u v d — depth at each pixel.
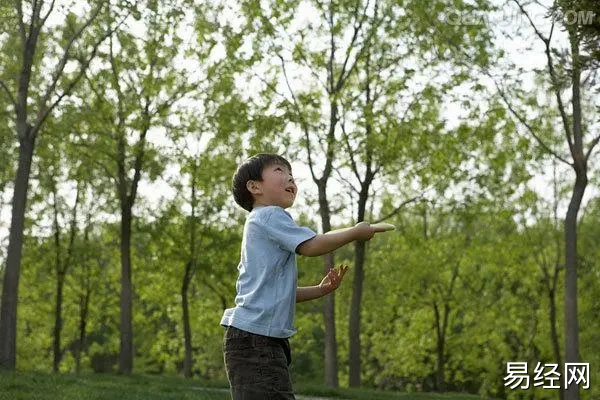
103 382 19.38
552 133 28.08
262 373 4.16
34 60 26.83
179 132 29.39
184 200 35.22
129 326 31.45
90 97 29.62
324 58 27.47
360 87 27.86
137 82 29.69
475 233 39.06
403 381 57.19
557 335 41.47
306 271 42.53
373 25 26.62
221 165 31.20
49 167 34.44
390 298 43.34
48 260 40.62
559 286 40.97
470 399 24.31
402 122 26.14
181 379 25.12
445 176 27.06
